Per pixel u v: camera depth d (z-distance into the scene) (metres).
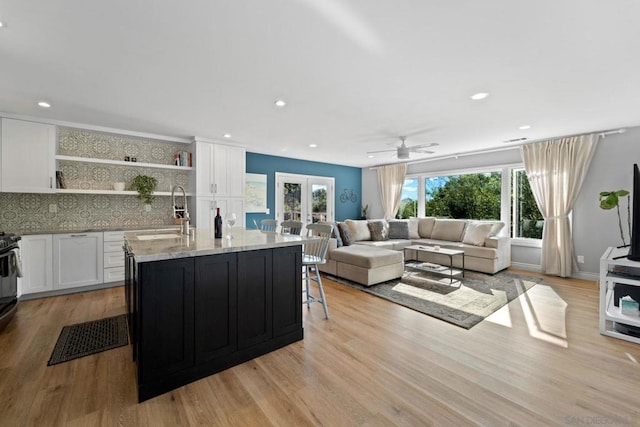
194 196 4.67
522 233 5.27
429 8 1.60
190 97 2.91
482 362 2.08
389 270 4.26
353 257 4.18
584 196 4.40
